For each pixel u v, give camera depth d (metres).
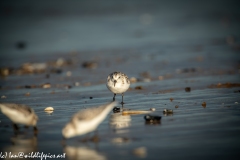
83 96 14.34
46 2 69.81
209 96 13.13
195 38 32.19
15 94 15.16
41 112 11.89
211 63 21.03
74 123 8.69
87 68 21.64
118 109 11.77
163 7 62.38
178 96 13.48
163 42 31.09
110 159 7.76
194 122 9.96
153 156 7.80
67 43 33.78
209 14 49.91
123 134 9.23
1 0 68.56
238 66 19.56
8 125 10.50
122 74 12.99
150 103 12.59
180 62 22.00
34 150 8.52
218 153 7.84
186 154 7.84
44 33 41.31
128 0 72.69
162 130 9.39
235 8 54.44
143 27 41.84
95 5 67.69
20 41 36.38
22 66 22.61
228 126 9.49
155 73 19.00
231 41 29.17
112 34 38.03
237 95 13.02
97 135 9.23
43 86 16.73
